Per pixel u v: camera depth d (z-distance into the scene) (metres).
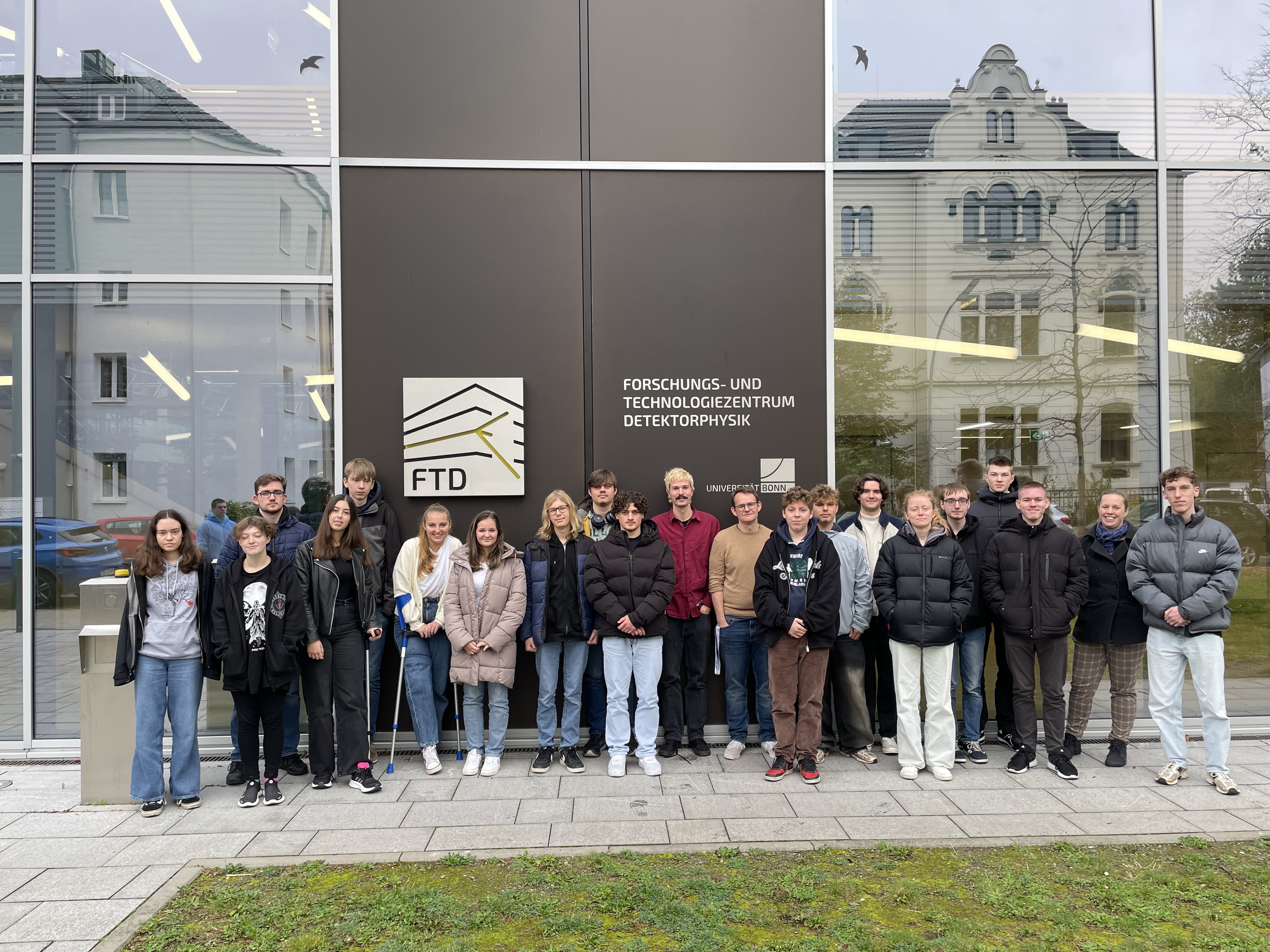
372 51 5.52
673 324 5.60
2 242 5.63
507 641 4.85
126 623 4.29
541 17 5.57
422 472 5.46
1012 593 4.87
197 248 5.61
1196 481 5.43
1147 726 5.71
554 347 5.55
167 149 5.62
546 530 5.04
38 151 5.61
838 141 5.75
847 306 5.75
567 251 5.57
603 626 4.96
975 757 5.09
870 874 3.56
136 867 3.70
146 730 4.30
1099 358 5.91
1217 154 5.96
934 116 5.81
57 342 5.65
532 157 5.56
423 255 5.52
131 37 5.62
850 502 5.71
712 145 5.64
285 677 4.39
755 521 5.21
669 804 4.41
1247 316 5.98
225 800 4.56
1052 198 5.89
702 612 5.26
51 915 3.28
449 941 3.03
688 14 5.63
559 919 3.14
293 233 5.58
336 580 4.68
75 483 5.64
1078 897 3.37
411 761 5.21
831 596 4.68
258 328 5.61
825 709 5.43
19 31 5.60
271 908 3.27
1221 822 4.14
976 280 5.84
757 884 3.44
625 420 5.57
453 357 5.51
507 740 5.43
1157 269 5.94
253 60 5.58
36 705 5.56
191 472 5.63
